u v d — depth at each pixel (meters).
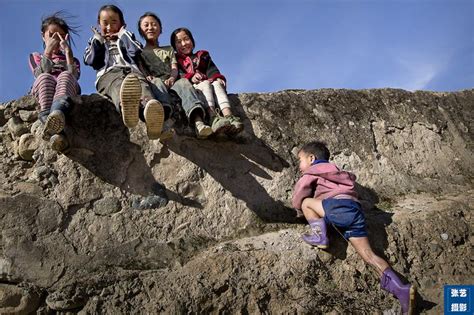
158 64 4.08
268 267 3.31
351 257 3.41
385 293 3.31
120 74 3.59
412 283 3.41
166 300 3.10
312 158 3.71
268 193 3.86
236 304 3.16
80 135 3.55
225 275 3.24
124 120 3.28
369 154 4.30
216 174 3.78
